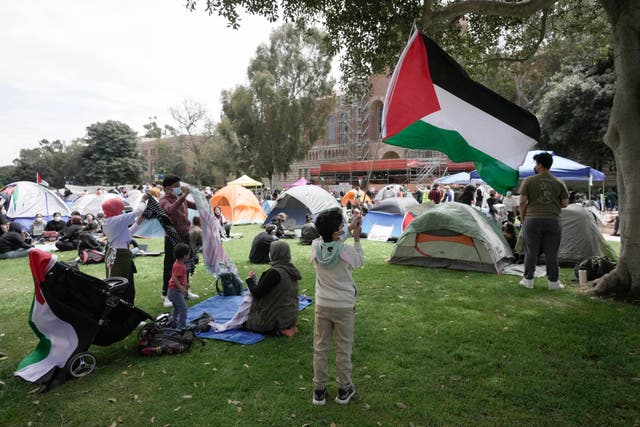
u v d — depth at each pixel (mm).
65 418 3168
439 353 4145
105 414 3209
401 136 4902
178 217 5973
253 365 3977
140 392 3537
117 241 4910
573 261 7949
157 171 65688
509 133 4953
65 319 3855
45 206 15773
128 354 4328
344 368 3205
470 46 9383
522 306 5562
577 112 24516
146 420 3123
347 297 3168
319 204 14539
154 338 4391
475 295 6168
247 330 4871
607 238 12516
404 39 7566
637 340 4293
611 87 23594
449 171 40594
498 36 9250
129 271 4891
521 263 8453
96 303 4023
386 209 13297
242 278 7785
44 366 3736
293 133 39656
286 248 4852
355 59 8555
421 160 42094
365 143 55125
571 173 12562
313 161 61281
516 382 3523
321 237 3277
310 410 3182
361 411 3148
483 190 18844
